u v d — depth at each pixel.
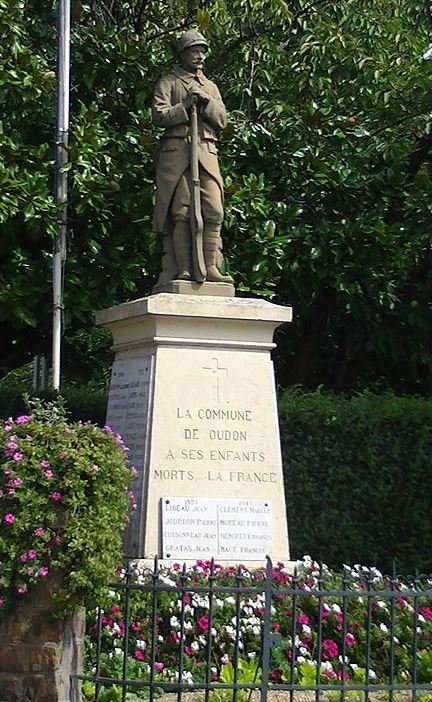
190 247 10.28
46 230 13.01
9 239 13.53
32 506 6.81
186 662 7.98
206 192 10.33
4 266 13.58
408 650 8.55
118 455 7.24
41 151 13.32
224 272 13.81
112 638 8.11
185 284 10.17
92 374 16.81
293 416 12.10
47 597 6.81
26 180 12.92
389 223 15.69
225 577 8.82
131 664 7.73
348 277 15.02
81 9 14.48
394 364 17.02
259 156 14.84
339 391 17.16
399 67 15.88
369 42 16.20
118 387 10.50
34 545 6.80
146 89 14.52
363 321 16.38
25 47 13.48
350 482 12.11
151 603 8.31
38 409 7.61
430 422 12.24
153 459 9.71
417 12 17.12
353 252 14.79
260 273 14.12
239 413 10.03
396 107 15.74
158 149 10.50
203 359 10.01
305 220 15.23
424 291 15.95
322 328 16.50
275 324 10.18
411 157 15.95
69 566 6.84
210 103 10.35
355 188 15.09
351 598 8.85
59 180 13.22
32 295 13.62
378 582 9.26
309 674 7.87
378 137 15.53
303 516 12.00
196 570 8.93
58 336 13.16
